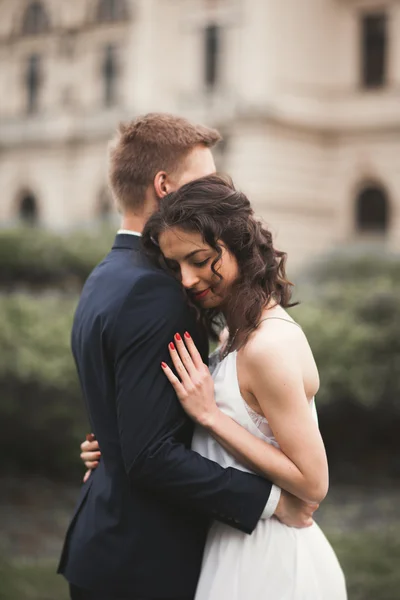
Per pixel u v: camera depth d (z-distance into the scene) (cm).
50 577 689
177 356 312
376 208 3669
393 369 991
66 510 933
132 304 312
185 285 313
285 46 3562
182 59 3862
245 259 315
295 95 3606
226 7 3678
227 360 319
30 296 1138
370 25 3619
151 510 319
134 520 318
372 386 973
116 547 318
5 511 921
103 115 4119
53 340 936
